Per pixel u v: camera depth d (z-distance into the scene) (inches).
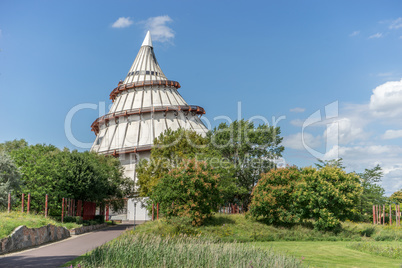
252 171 2834.6
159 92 4527.6
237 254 746.2
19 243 1001.5
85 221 1809.8
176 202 1579.7
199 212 1558.8
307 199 1672.0
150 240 799.1
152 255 722.2
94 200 2078.0
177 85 4675.2
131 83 4562.0
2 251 906.1
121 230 1772.9
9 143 3233.3
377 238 1588.3
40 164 1747.0
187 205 1541.6
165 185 1611.7
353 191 1681.8
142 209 2960.1
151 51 4982.8
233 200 2901.1
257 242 1405.0
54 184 1718.8
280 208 1712.6
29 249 1006.4
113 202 2928.2
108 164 2883.9
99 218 2114.9
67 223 1583.4
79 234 1539.1
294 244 1370.6
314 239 1562.5
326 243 1430.9
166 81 4571.9
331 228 1684.3
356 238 1561.3
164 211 1572.3
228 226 1592.0
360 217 2367.1
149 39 5039.4
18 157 1815.9
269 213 1718.8
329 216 1651.1
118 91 4660.4
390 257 1093.8
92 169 1958.7
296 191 1696.6
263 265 701.3
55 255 870.4
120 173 2947.8
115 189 2667.3
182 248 763.4
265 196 1715.1
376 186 2694.4
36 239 1116.5
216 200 1638.8
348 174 1749.5
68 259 795.4
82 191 1852.9
